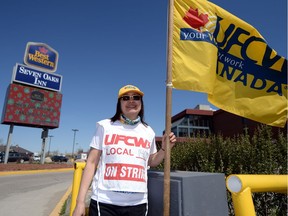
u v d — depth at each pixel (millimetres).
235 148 4395
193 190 1882
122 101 2238
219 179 2096
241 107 3338
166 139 2197
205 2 3270
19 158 37281
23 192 10086
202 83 2875
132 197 1947
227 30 3398
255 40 3561
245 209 1459
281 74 3682
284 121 3584
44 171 23844
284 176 1768
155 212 2174
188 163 5121
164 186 1961
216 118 22234
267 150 4113
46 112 28031
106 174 1994
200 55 2977
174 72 2814
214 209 1965
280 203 3666
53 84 29062
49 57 29125
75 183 3668
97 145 2127
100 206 1922
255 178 1561
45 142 29406
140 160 2074
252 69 3521
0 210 6656
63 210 6234
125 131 2139
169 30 2668
